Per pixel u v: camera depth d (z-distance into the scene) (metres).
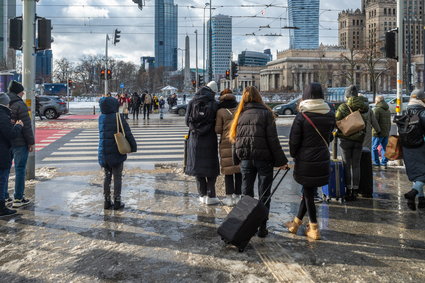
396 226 5.49
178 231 5.30
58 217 5.93
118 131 6.22
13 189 7.90
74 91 91.25
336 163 6.84
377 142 10.02
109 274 4.02
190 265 4.21
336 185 6.80
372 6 110.19
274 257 4.42
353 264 4.23
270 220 5.81
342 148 6.77
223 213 6.12
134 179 8.68
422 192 6.30
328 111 4.85
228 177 6.55
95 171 9.77
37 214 6.09
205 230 5.34
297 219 5.21
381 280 3.85
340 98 53.97
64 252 4.59
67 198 7.06
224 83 118.62
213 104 6.38
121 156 6.26
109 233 5.23
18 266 4.21
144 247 4.73
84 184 8.20
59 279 3.91
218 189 7.64
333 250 4.63
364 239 5.00
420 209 6.32
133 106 28.75
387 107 9.90
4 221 5.75
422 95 6.23
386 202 6.75
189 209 6.34
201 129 6.31
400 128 6.35
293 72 132.25
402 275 3.96
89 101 72.75
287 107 33.41
